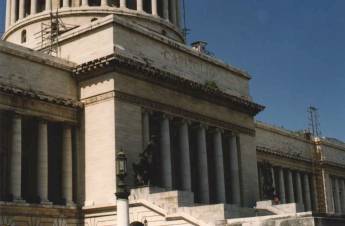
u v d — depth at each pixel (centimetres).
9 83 6544
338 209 13238
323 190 12912
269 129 11719
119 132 6875
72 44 7612
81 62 7381
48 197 7019
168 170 7394
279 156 11738
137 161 7006
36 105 6788
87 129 7131
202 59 8575
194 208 5862
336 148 13738
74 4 9844
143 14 10038
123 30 7369
